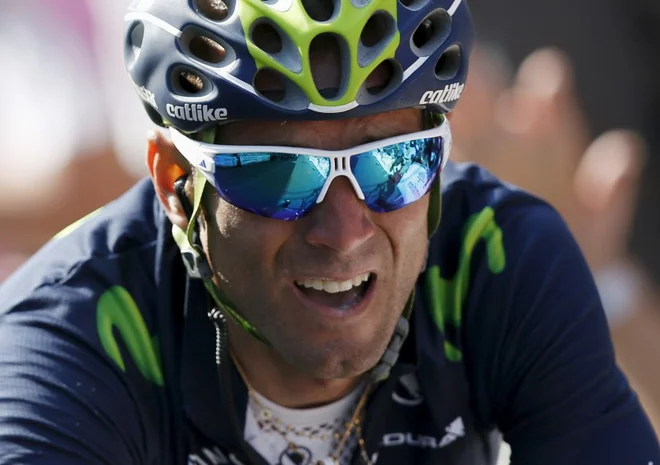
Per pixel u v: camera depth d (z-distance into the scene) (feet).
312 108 16.98
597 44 38.70
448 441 21.21
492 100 33.47
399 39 17.35
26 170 31.22
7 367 18.90
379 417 20.65
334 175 17.66
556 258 21.21
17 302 19.95
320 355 18.51
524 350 20.71
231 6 17.62
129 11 18.99
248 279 18.60
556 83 33.42
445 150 18.94
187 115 17.79
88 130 31.60
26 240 31.40
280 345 18.75
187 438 20.20
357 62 16.97
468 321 21.08
